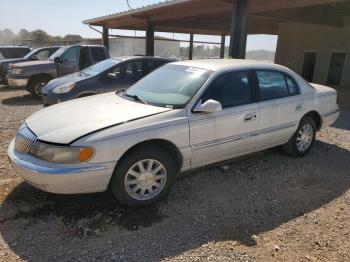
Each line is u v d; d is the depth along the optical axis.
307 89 5.60
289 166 5.32
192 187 4.48
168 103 4.23
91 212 3.77
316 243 3.36
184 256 3.09
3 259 2.97
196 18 16.80
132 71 8.75
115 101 4.51
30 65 11.70
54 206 3.87
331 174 5.09
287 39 20.06
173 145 3.99
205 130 4.20
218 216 3.80
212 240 3.35
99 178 3.51
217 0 10.53
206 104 4.05
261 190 4.48
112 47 29.33
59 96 8.02
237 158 5.30
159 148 3.91
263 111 4.81
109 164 3.52
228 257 3.09
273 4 10.48
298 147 5.63
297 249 3.26
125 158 3.67
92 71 8.77
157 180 3.97
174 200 4.12
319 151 6.10
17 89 14.70
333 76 18.00
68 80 8.47
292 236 3.47
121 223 3.58
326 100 5.88
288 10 14.10
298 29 19.31
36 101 11.59
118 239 3.31
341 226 3.68
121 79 8.55
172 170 4.03
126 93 4.89
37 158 3.50
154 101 4.37
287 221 3.75
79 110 4.17
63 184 3.38
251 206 4.05
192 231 3.49
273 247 3.27
